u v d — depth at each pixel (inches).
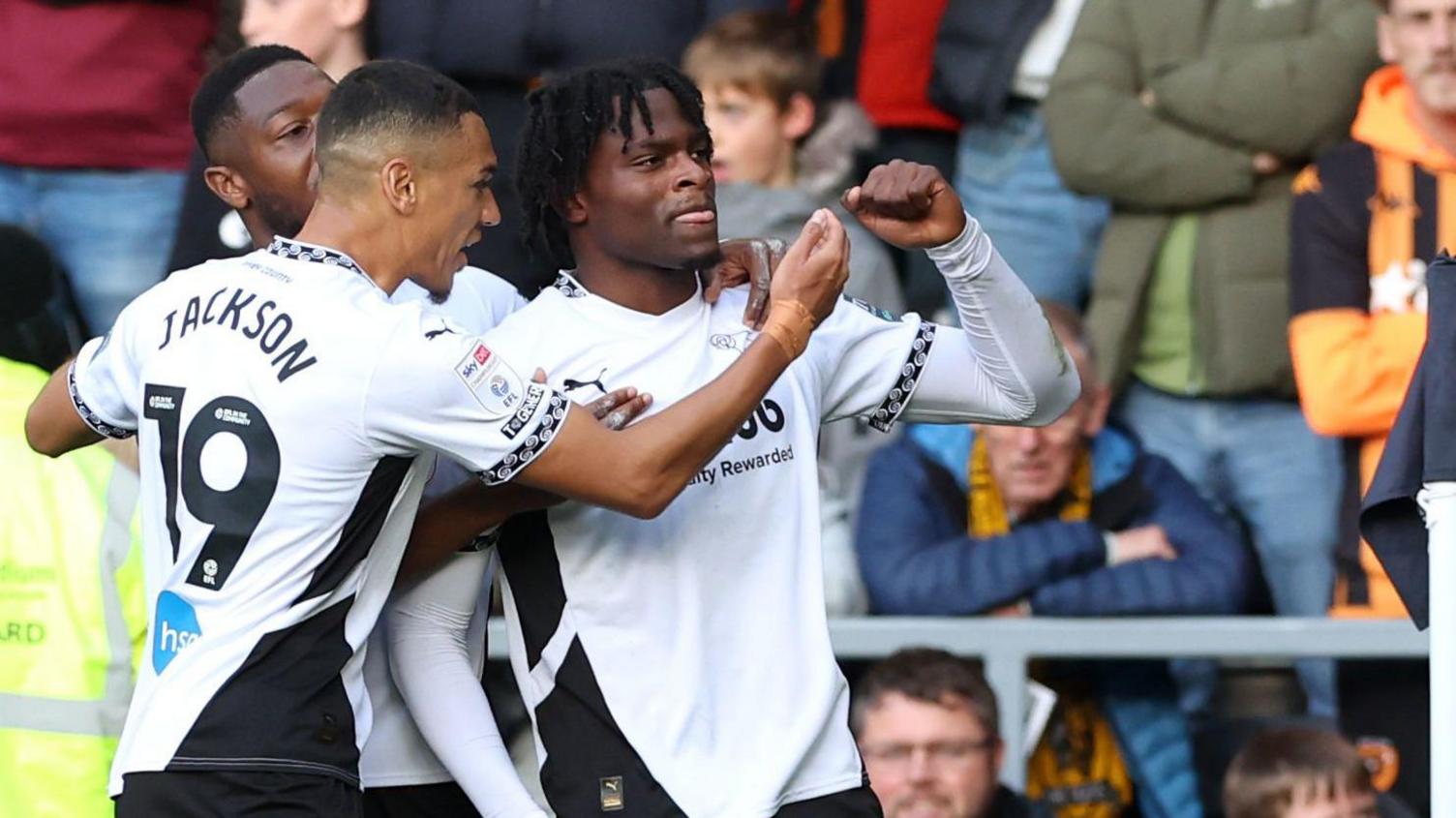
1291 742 658.8
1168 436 739.4
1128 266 741.3
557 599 451.2
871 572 679.7
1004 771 665.6
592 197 449.7
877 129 772.0
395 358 427.5
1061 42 758.5
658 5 752.3
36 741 584.4
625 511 429.7
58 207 775.7
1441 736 453.7
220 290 443.2
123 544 589.6
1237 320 729.0
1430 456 457.7
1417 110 699.4
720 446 431.5
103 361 464.4
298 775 431.8
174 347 443.2
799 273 432.5
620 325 454.9
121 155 773.3
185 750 428.5
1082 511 689.6
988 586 669.3
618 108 444.8
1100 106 741.3
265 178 500.4
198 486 434.3
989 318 468.1
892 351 478.6
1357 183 706.8
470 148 445.4
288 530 431.2
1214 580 673.0
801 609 455.5
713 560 450.6
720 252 462.6
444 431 428.5
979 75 760.3
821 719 450.6
